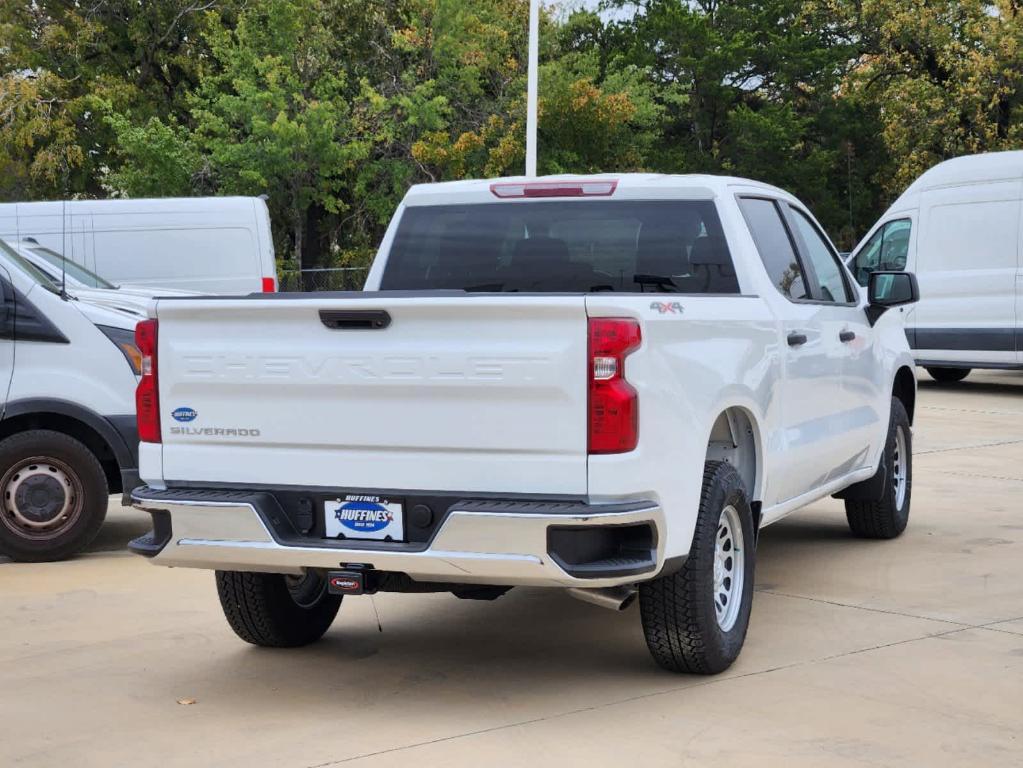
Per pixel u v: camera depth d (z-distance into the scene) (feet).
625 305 16.10
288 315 17.22
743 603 19.27
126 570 26.81
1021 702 17.47
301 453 17.30
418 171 121.29
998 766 15.14
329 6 123.54
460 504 16.22
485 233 22.48
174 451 17.98
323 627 21.03
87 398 27.86
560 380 16.05
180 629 21.98
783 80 163.53
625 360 16.08
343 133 115.96
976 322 61.00
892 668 19.07
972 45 136.15
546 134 127.13
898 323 29.50
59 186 121.08
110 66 124.77
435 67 125.49
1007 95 133.59
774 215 23.38
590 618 22.47
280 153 110.32
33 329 27.84
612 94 127.95
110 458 28.66
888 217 64.44
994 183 60.64
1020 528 30.14
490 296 16.25
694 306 17.99
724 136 163.43
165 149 110.93
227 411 17.66
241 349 17.49
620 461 16.02
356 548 16.76
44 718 17.37
